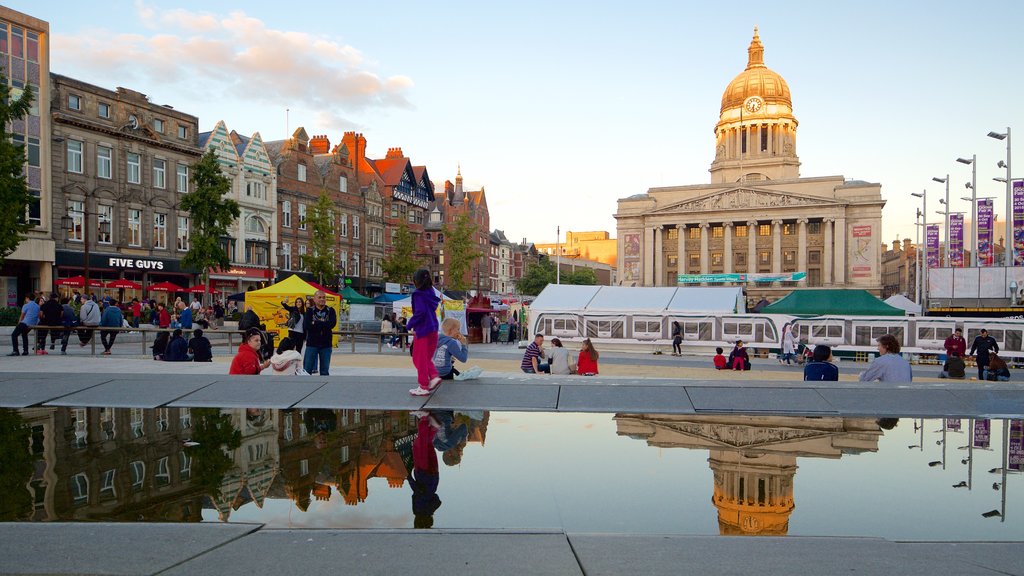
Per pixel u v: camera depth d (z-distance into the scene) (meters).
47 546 3.63
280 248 57.19
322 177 63.84
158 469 5.47
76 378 9.40
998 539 3.97
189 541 3.73
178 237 47.75
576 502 4.66
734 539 3.83
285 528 4.04
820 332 32.62
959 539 3.97
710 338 34.19
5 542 3.69
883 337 10.35
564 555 3.55
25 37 37.41
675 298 36.44
